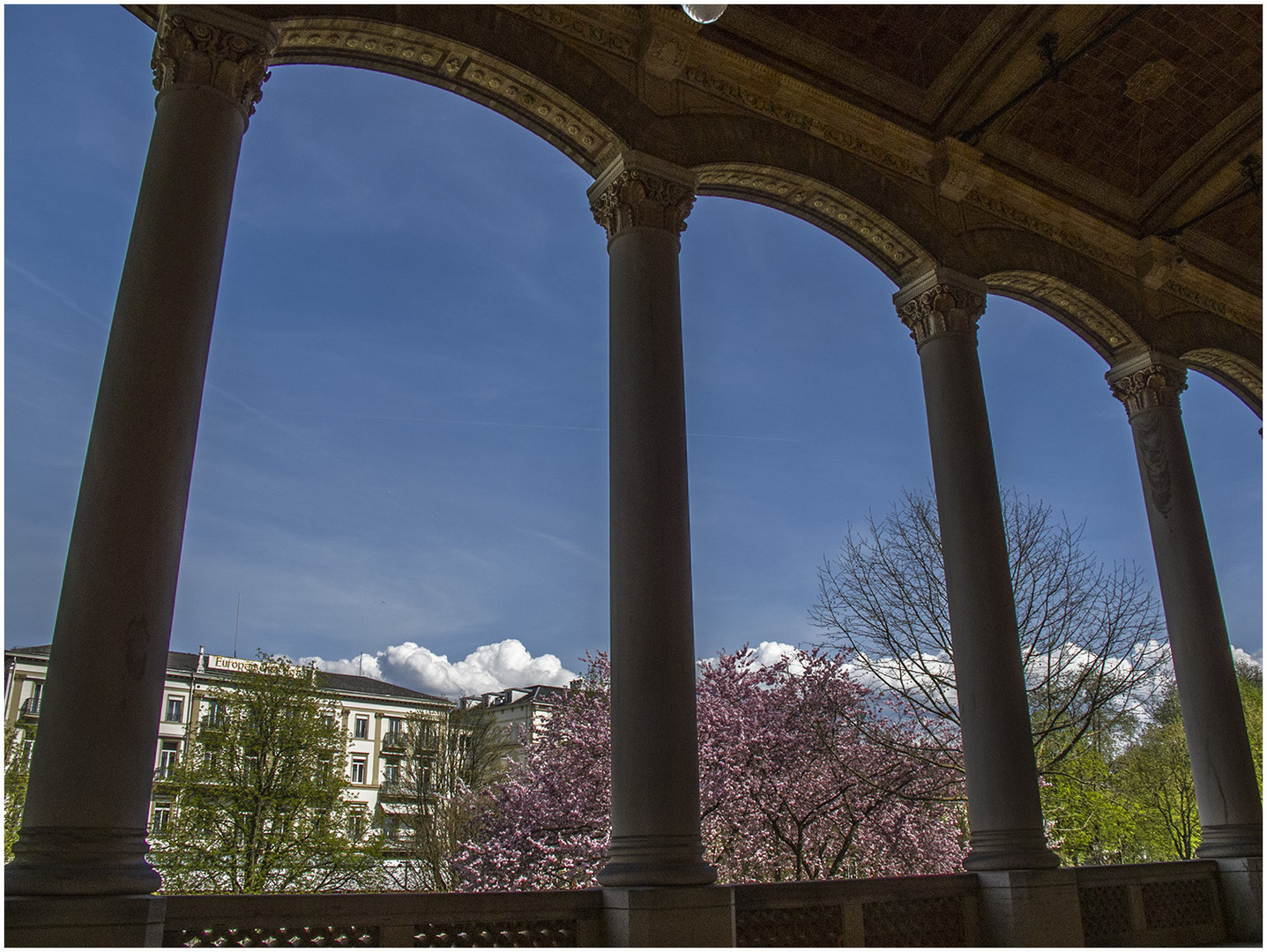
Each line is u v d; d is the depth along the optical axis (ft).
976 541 61.52
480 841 118.73
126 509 35.40
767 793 94.73
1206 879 65.87
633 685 45.70
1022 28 64.80
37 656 171.22
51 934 29.89
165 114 41.60
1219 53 71.51
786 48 64.85
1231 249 88.33
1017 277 74.74
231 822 144.05
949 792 99.55
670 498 49.01
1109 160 79.36
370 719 291.79
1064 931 53.57
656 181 56.03
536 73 54.24
